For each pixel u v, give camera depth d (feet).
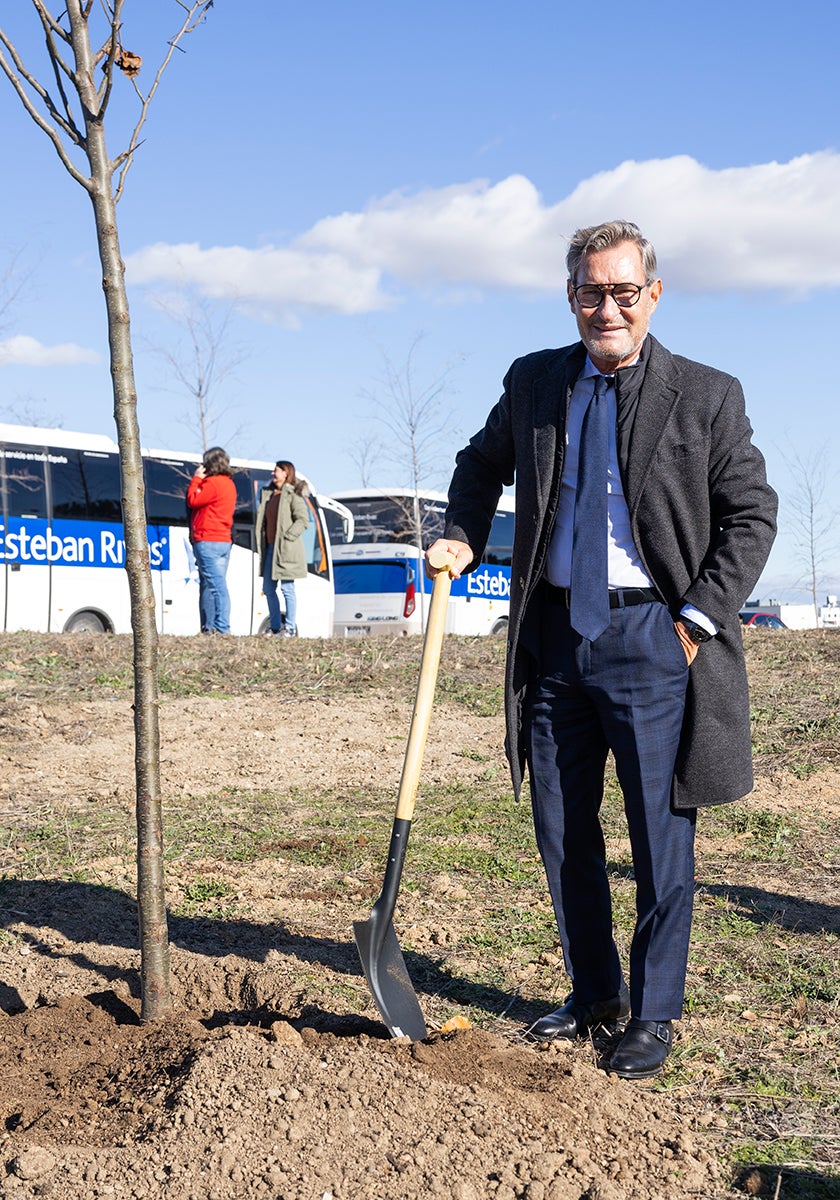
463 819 21.77
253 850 19.53
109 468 62.34
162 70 11.43
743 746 11.83
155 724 11.69
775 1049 11.99
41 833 20.30
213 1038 10.66
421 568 72.95
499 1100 9.75
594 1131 9.72
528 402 12.12
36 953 14.67
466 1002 13.24
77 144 11.27
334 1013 12.49
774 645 38.93
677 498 11.46
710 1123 10.36
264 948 14.89
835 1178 9.50
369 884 17.76
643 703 11.67
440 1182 8.59
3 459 58.44
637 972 11.66
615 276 11.27
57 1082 10.51
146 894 11.76
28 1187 8.52
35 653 36.94
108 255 11.19
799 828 21.09
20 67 10.98
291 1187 8.42
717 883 17.97
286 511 52.95
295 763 26.27
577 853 12.39
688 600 11.51
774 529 11.64
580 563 11.69
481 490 12.92
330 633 70.69
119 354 11.23
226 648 38.91
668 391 11.51
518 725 12.27
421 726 11.66
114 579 61.72
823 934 15.53
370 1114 9.21
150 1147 8.87
